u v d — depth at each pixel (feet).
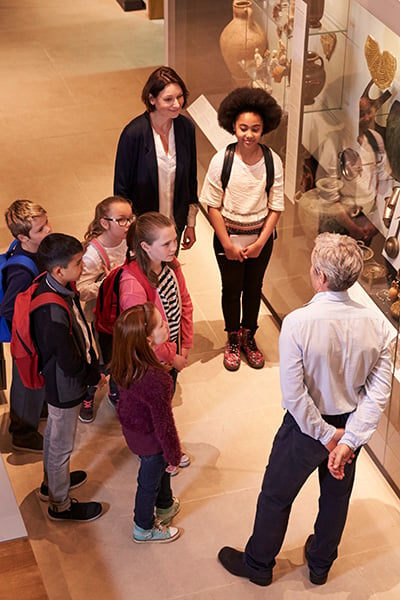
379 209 13.05
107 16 31.48
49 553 12.43
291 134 15.17
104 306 12.78
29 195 21.06
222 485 13.61
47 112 24.90
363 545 12.66
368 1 12.12
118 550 12.50
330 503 11.16
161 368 10.64
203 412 15.01
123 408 11.09
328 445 10.20
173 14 20.18
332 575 12.19
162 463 11.58
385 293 12.94
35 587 10.10
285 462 10.69
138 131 14.10
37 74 27.17
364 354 9.85
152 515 12.28
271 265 17.28
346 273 9.46
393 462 13.47
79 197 21.06
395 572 12.26
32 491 13.38
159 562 12.34
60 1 32.63
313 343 9.69
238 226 14.62
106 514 13.05
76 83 26.63
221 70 17.97
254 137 13.67
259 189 14.37
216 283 18.26
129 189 14.66
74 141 23.45
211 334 16.87
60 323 11.26
